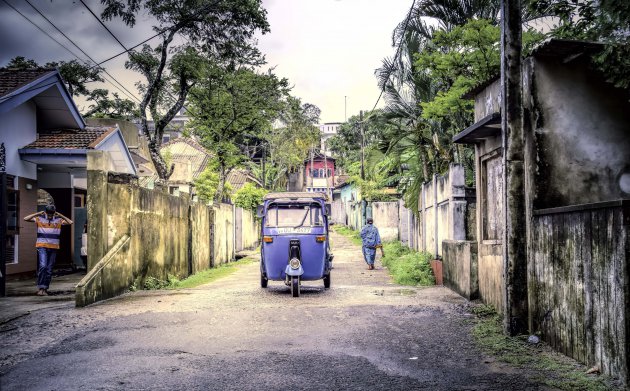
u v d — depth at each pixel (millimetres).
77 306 9562
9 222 15359
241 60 25984
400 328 7711
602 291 5434
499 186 9633
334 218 68438
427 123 18375
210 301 10297
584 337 5805
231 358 6105
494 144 9758
